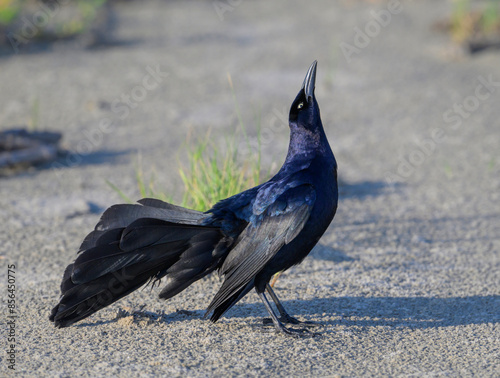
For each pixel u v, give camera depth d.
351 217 12.30
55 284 9.23
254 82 21.45
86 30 28.50
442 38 26.64
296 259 7.65
